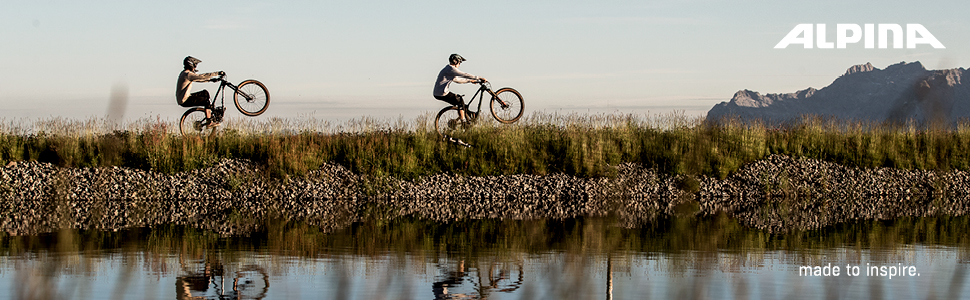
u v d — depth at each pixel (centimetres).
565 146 2123
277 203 1803
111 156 1962
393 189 1928
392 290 773
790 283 813
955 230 1272
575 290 773
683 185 2003
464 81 1817
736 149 2147
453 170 2023
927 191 2044
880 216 1521
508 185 1981
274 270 877
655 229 1286
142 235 1178
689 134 2184
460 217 1494
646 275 855
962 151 2198
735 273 868
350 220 1430
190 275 842
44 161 1972
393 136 2130
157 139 1984
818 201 1891
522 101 1877
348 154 2033
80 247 1039
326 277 836
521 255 994
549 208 1705
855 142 2222
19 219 1412
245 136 2117
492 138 2108
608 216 1523
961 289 785
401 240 1131
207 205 1747
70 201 1777
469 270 884
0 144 1978
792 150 2200
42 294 735
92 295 737
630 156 2123
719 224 1366
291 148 2017
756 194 1991
